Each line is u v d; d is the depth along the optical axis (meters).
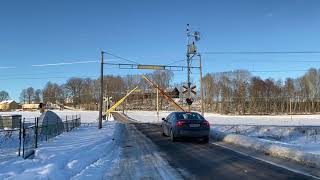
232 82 138.00
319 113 124.12
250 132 33.66
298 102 135.88
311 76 135.62
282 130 33.59
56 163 11.46
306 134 32.97
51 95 178.50
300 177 10.13
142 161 13.35
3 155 14.88
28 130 19.98
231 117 86.38
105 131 29.23
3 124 37.56
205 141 19.92
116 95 141.62
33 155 14.86
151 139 21.97
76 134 27.03
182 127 19.56
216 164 12.49
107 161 13.35
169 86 128.25
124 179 10.16
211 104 137.25
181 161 13.27
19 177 9.35
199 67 39.62
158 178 10.27
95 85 165.00
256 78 138.12
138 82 141.75
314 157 12.10
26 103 184.50
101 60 38.75
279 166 11.88
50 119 29.30
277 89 137.12
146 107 139.25
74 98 172.75
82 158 13.45
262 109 134.00
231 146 17.81
